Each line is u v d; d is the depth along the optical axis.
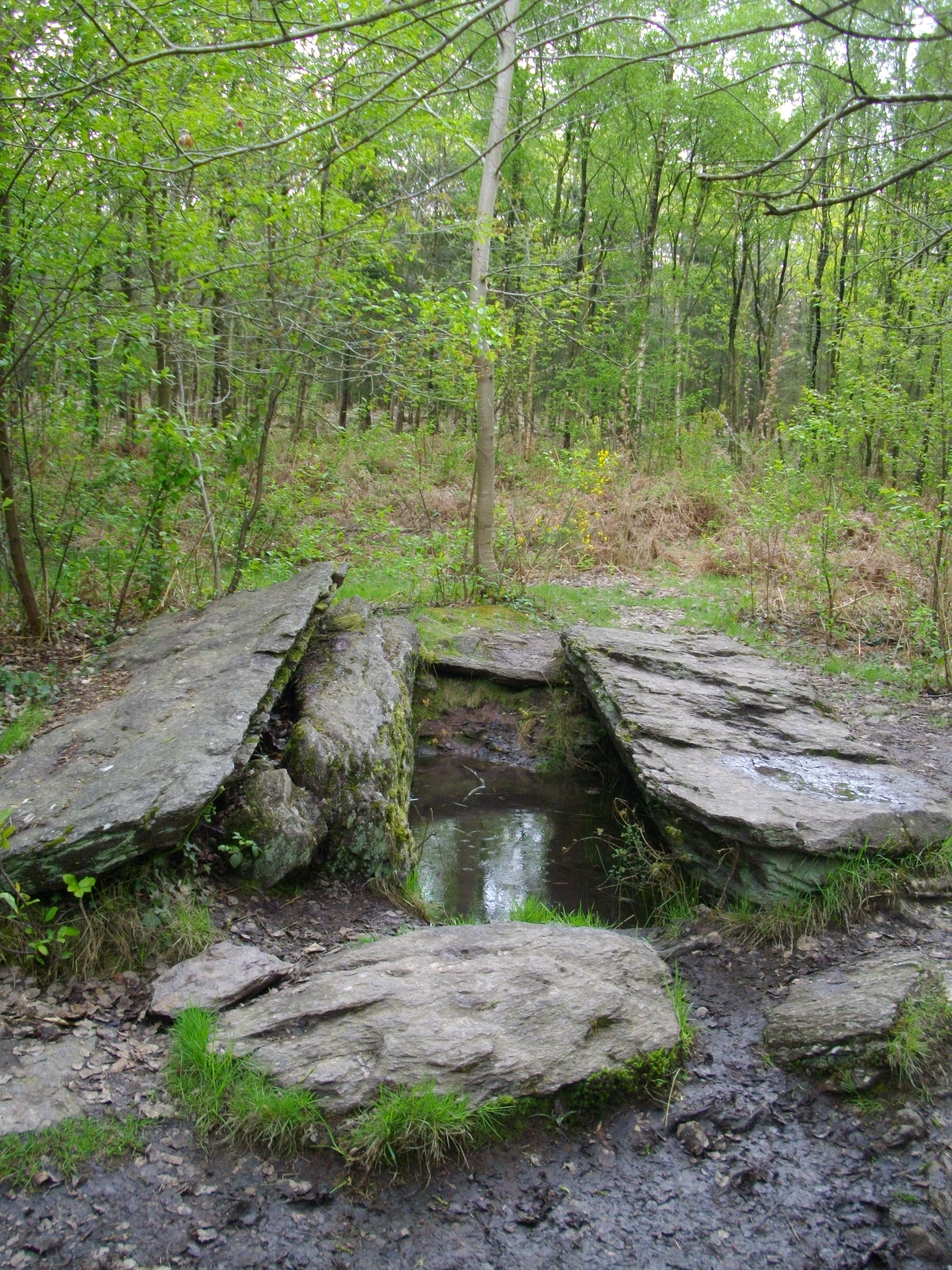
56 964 3.71
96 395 7.73
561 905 5.31
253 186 6.86
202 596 8.82
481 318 7.58
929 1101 3.36
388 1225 2.83
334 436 15.30
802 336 20.66
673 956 4.44
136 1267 2.59
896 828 4.80
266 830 4.60
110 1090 3.18
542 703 8.51
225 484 8.70
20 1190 2.78
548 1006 3.57
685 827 5.12
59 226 6.58
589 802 7.21
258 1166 2.98
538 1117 3.25
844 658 9.12
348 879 4.89
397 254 8.78
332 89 4.71
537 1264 2.75
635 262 21.41
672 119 17.92
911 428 10.34
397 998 3.54
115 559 8.06
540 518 12.38
